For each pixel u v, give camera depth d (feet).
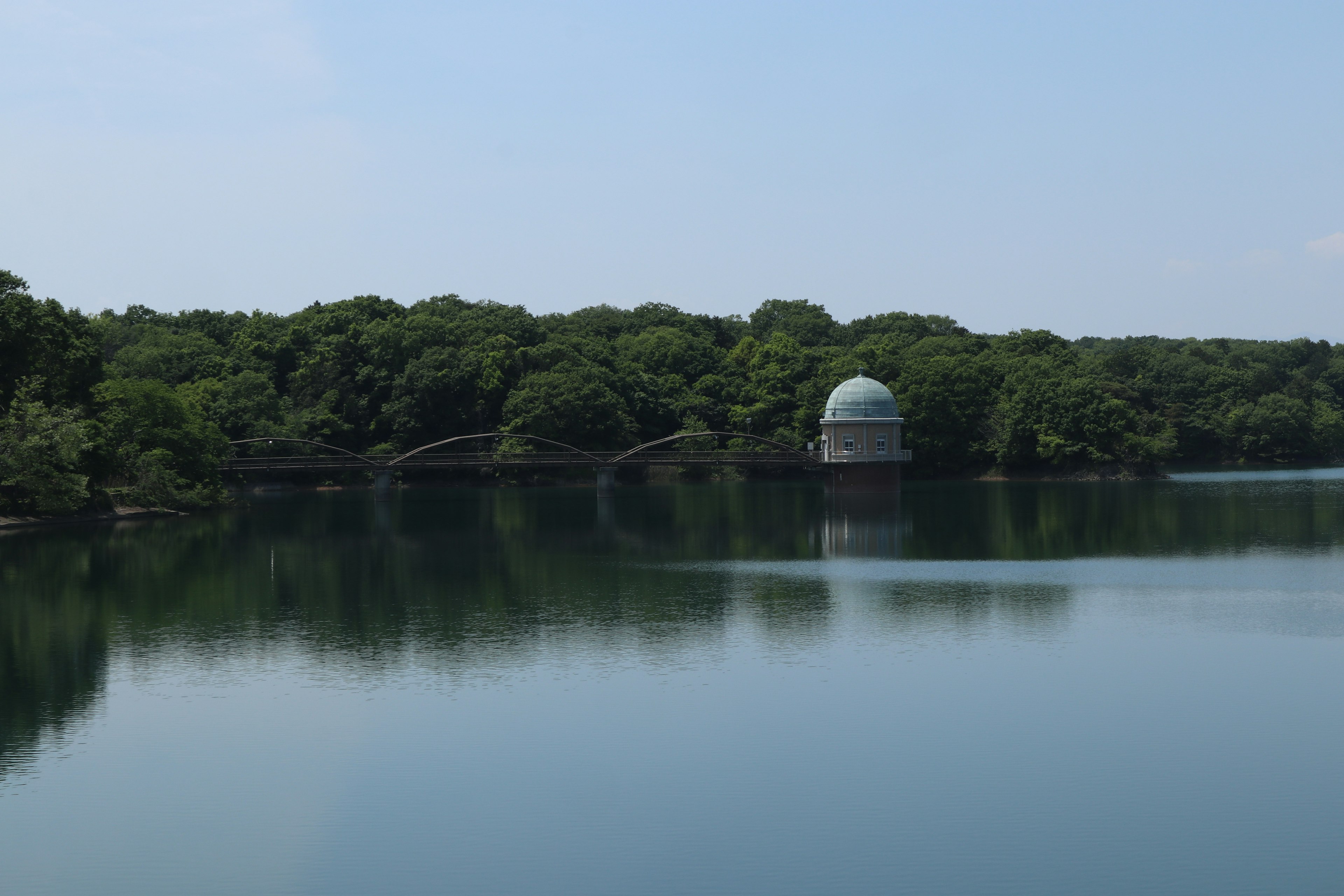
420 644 162.40
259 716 127.13
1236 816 98.02
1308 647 157.17
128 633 171.42
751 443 577.43
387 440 549.54
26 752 115.96
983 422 561.02
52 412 316.19
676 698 133.39
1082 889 85.87
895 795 103.04
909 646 158.92
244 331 568.00
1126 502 403.13
